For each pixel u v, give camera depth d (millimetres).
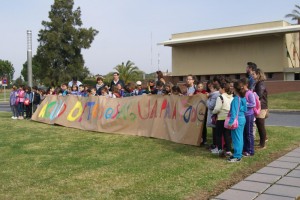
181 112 9617
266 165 6945
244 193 5285
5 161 7465
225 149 7688
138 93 12344
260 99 8414
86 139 10328
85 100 13102
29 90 17375
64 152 8375
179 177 6082
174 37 41250
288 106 24203
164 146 8938
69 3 51406
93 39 52875
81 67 51938
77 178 6117
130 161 7285
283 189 5504
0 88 82750
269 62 35031
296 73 34750
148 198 5082
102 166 6902
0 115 20406
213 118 8070
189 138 9141
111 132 11555
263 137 8547
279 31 32312
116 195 5234
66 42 51625
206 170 6527
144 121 10852
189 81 10078
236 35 34781
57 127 13406
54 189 5547
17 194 5332
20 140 10289
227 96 7824
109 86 14289
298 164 7012
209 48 38781
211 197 5164
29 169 6781
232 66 37312
